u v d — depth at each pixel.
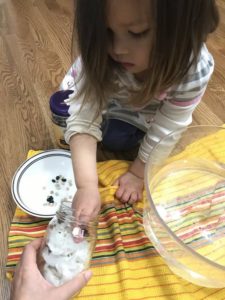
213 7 0.64
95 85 0.75
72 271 0.60
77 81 0.79
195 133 0.85
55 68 1.28
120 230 0.80
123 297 0.70
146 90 0.73
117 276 0.73
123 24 0.62
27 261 0.60
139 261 0.76
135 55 0.67
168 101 0.81
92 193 0.77
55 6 1.59
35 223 0.82
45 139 1.04
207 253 0.73
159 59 0.65
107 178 0.90
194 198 0.82
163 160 0.83
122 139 0.98
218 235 0.76
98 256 0.76
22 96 1.16
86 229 0.61
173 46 0.63
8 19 1.50
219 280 0.68
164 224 0.67
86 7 0.62
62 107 0.93
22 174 0.89
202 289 0.72
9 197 0.90
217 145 0.90
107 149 1.03
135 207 0.85
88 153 0.82
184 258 0.68
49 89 1.19
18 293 0.56
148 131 0.89
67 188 0.89
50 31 1.45
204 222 0.78
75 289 0.58
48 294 0.56
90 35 0.64
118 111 0.94
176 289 0.71
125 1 0.59
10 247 0.78
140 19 0.61
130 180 0.89
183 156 0.87
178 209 0.80
